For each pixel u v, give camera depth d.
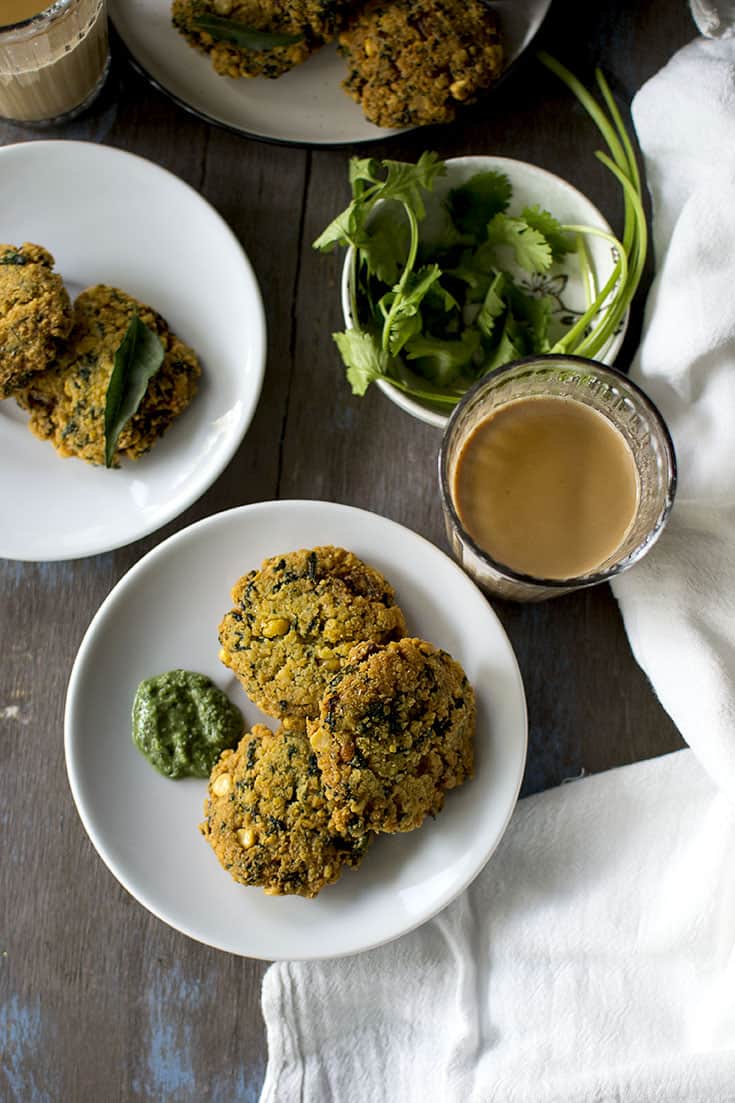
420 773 0.50
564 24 0.58
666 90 0.56
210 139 0.58
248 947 0.51
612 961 0.54
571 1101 0.52
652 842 0.55
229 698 0.54
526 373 0.51
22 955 0.55
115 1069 0.55
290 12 0.54
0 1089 0.55
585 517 0.52
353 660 0.50
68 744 0.53
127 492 0.55
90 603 0.57
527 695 0.56
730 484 0.54
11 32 0.53
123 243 0.56
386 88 0.55
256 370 0.55
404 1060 0.54
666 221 0.57
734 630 0.54
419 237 0.56
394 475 0.57
